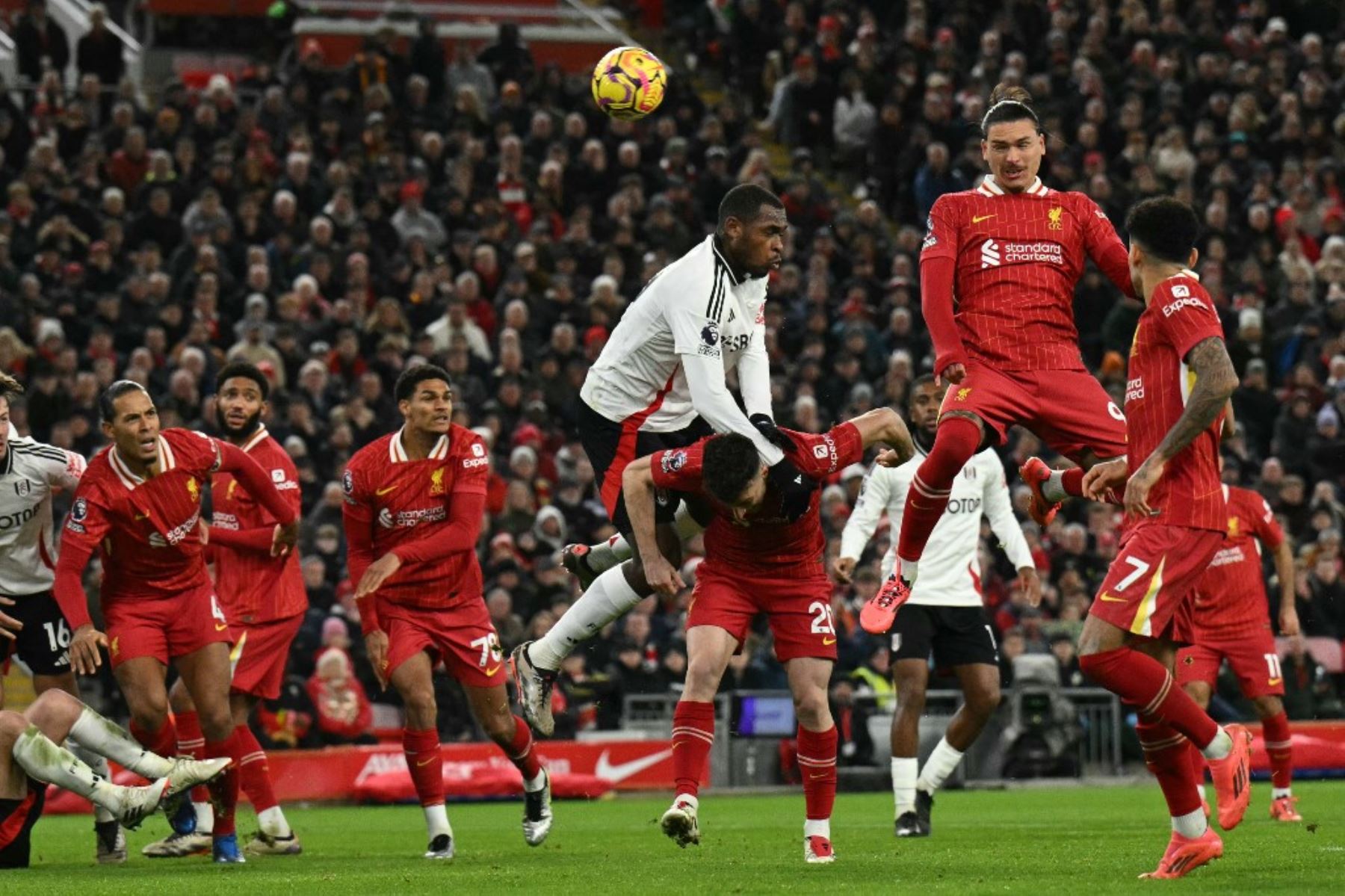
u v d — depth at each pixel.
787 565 13.11
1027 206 13.12
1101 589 11.70
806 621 13.15
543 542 29.00
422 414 15.44
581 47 45.81
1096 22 43.03
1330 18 46.47
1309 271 38.03
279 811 16.38
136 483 14.76
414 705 15.33
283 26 44.56
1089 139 40.59
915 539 13.43
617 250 35.94
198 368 30.02
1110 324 35.78
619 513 13.74
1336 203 40.19
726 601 13.14
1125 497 11.18
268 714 25.70
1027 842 15.80
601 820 21.52
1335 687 30.02
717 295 12.98
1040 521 13.65
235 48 44.94
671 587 12.62
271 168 35.75
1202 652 18.89
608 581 14.20
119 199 34.12
